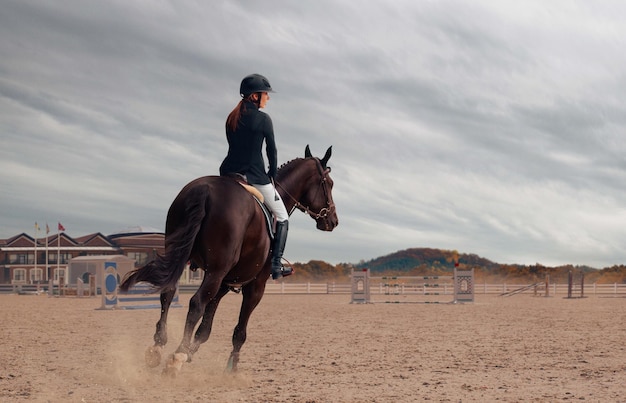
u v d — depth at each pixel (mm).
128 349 11273
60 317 21031
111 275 26375
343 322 18938
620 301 36156
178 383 6918
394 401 6055
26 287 56375
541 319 20094
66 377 7508
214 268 6500
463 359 9766
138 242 79125
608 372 8234
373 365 9055
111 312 24328
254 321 19453
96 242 79125
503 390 6750
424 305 31312
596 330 15641
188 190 6672
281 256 7387
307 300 38562
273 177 7516
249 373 8195
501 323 18297
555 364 9109
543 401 6082
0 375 7707
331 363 9305
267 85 7570
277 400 6047
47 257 75562
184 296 46594
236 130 7336
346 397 6262
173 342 12859
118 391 6457
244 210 6723
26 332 14930
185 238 6344
